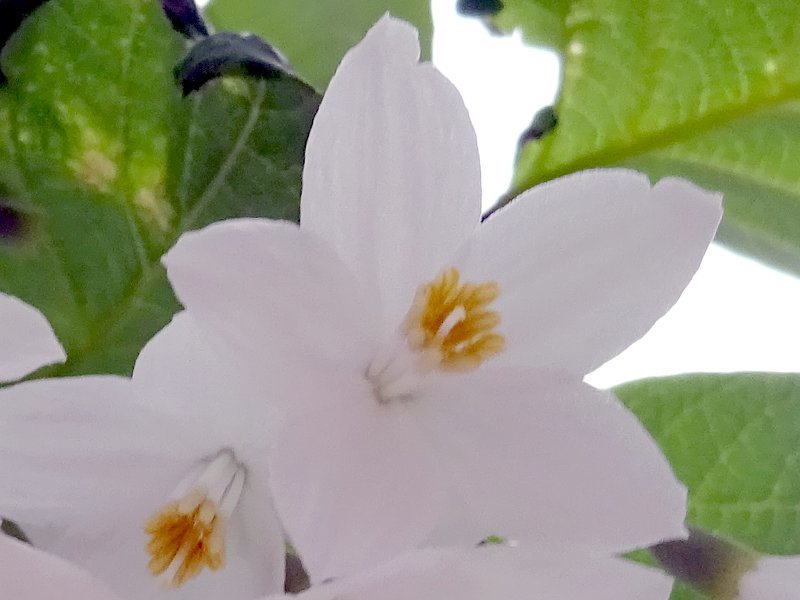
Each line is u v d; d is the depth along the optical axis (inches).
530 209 1.8
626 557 2.3
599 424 1.8
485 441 1.8
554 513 1.8
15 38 2.0
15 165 2.1
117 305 2.2
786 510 2.5
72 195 2.1
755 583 2.0
